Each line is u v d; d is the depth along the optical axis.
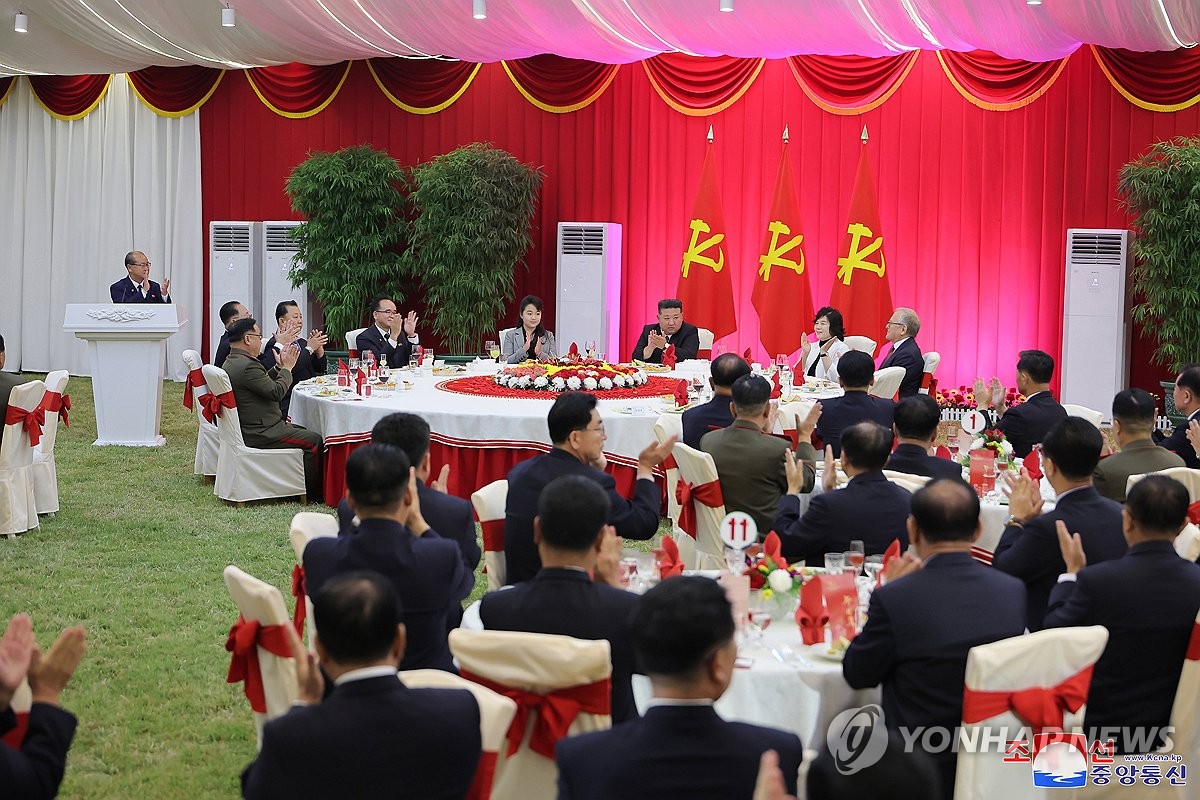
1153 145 10.42
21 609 5.52
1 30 12.00
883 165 11.74
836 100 11.80
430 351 9.52
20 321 14.96
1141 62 10.90
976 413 5.83
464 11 10.65
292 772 2.16
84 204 14.45
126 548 6.62
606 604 2.88
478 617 3.60
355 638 2.23
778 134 12.01
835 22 10.47
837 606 3.25
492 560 4.28
